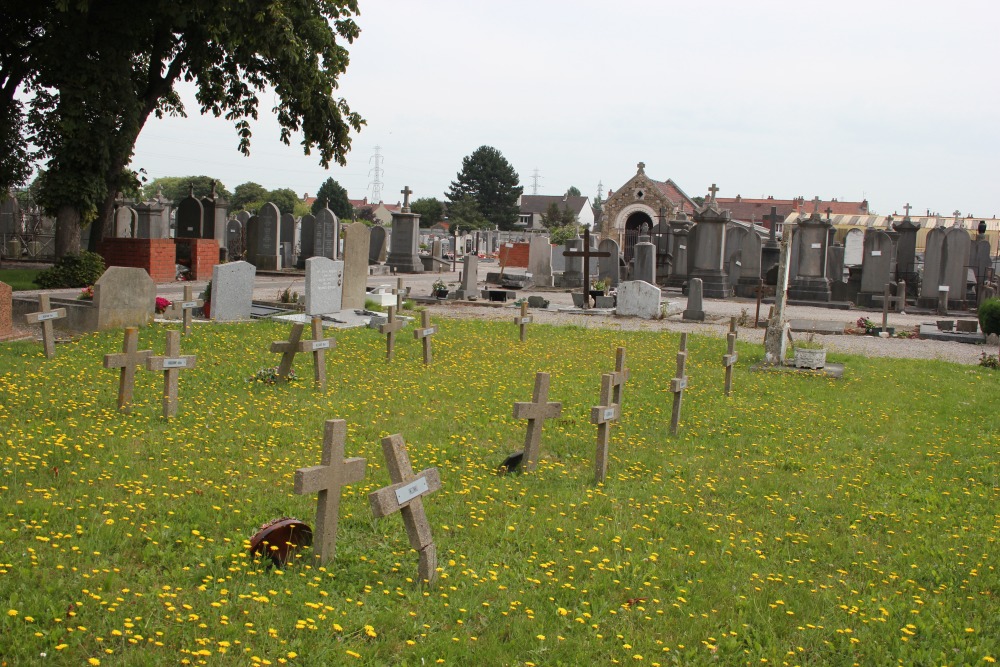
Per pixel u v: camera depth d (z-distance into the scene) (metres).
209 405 11.99
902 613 6.62
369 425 11.32
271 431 10.70
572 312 30.53
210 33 30.38
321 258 23.12
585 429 12.09
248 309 22.70
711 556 7.57
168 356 10.92
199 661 4.98
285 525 6.63
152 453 9.38
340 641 5.42
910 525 8.88
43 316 15.09
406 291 32.44
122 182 35.09
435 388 14.30
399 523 7.61
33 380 12.88
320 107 34.62
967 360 23.20
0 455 8.80
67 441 9.44
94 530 6.84
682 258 44.72
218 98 36.91
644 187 86.00
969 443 12.95
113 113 31.73
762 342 24.11
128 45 31.44
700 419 13.39
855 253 50.97
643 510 8.70
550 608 6.24
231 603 5.78
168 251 36.00
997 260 50.78
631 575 6.97
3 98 33.19
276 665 5.07
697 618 6.27
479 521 7.89
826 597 6.84
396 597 6.16
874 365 20.66
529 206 152.62
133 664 4.93
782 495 9.72
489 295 33.75
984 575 7.54
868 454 11.92
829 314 34.22
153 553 6.54
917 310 36.00
